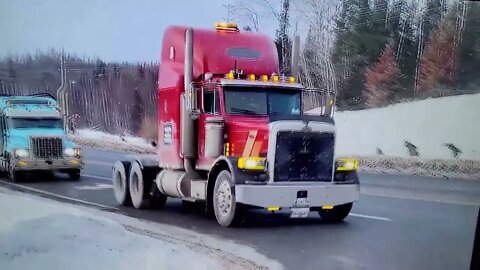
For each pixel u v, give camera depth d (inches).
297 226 314.7
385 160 574.6
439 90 705.6
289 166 295.9
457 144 581.3
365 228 305.7
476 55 724.7
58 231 257.6
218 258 229.3
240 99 325.7
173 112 365.7
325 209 323.6
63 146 591.5
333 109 336.5
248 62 355.6
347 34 737.0
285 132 293.4
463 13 744.3
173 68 368.5
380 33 767.7
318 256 236.4
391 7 776.9
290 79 343.3
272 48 371.6
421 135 620.1
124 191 415.5
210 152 322.7
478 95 661.9
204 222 333.1
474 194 413.4
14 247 220.4
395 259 227.9
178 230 302.7
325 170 305.3
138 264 205.8
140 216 362.0
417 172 542.0
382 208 370.9
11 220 277.0
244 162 292.0
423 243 256.7
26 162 574.6
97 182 570.3
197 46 350.3
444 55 748.0
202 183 333.4
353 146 651.5
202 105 339.3
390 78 757.3
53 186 533.6
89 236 251.9
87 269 193.6
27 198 377.1
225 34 362.9
